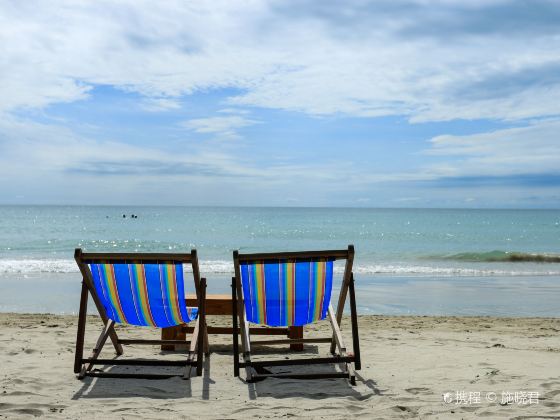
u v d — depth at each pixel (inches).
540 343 240.7
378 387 159.3
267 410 137.9
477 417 133.3
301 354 207.8
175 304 169.2
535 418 132.4
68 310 379.6
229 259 905.5
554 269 739.4
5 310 378.3
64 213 4594.0
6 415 132.1
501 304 432.8
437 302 439.5
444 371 179.6
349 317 343.3
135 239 1466.5
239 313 167.9
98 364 174.1
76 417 131.5
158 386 159.5
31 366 180.7
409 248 1243.8
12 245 1186.6
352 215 4889.3
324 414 135.0
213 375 172.4
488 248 1261.1
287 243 1374.3
